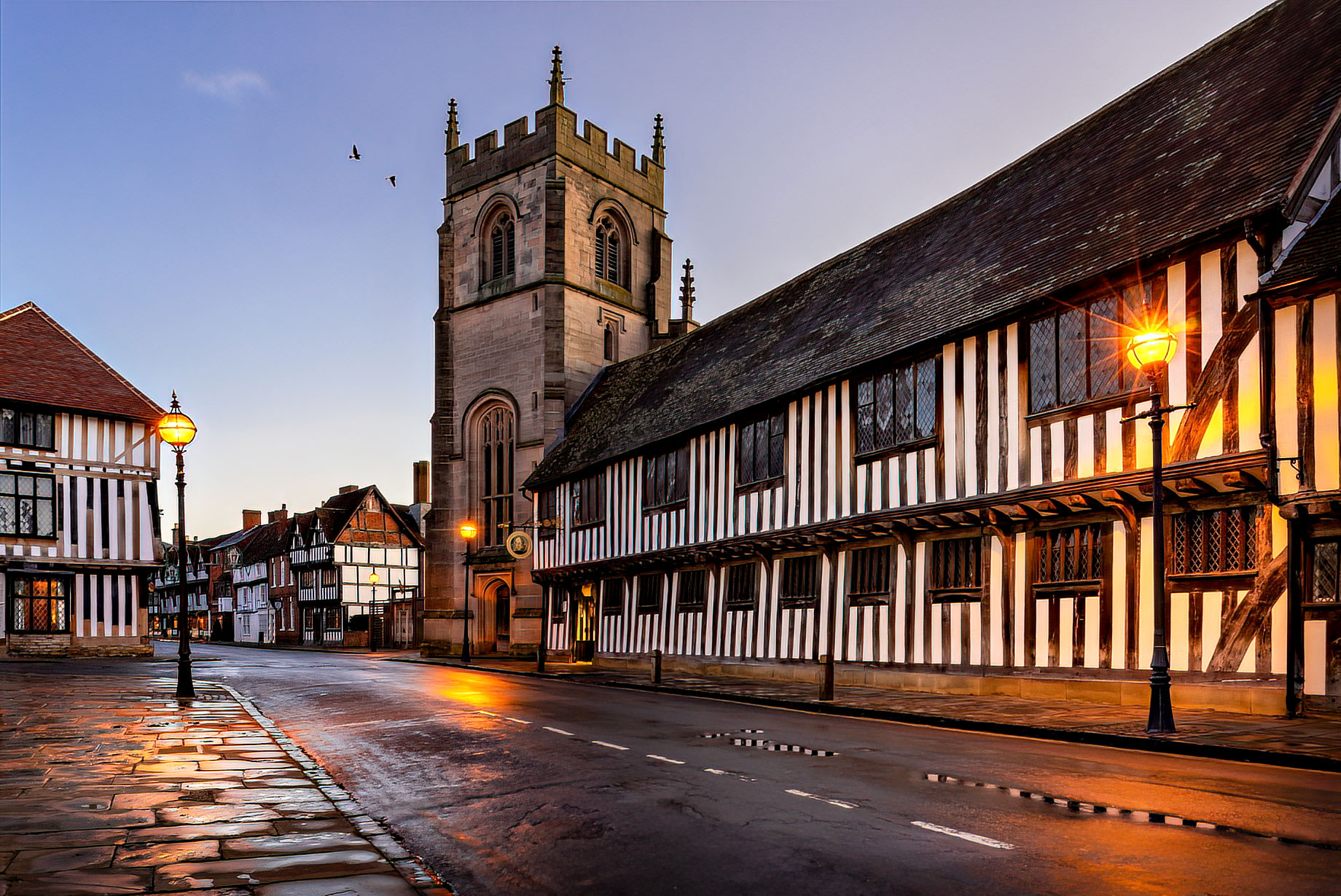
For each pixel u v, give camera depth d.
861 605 18.45
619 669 26.16
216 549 74.19
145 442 30.97
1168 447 12.68
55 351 30.45
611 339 38.34
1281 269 11.27
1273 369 11.53
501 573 35.91
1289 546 11.51
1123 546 13.59
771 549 20.89
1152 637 13.12
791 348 22.72
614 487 28.17
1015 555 15.29
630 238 39.81
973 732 11.49
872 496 17.98
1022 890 4.82
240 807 6.76
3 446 28.27
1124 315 13.48
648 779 8.00
